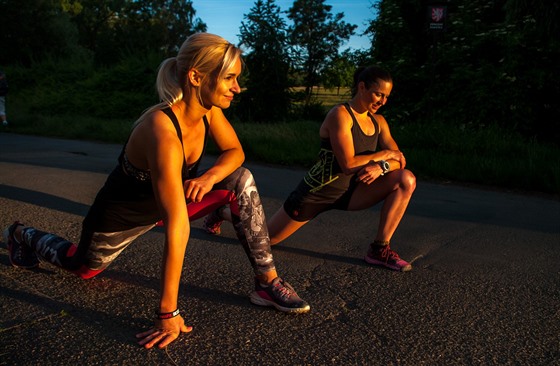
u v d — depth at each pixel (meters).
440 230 4.32
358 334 2.40
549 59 9.94
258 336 2.34
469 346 2.32
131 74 17.16
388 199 3.27
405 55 11.89
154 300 2.68
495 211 5.16
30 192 5.17
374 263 3.38
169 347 2.21
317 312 2.62
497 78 9.96
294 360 2.15
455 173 7.14
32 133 12.12
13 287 2.76
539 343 2.36
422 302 2.79
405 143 8.96
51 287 2.78
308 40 18.06
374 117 3.45
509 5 10.51
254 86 14.93
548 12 9.98
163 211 2.14
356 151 3.30
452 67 11.18
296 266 3.31
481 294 2.93
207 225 3.89
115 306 2.59
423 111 11.08
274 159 8.23
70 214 4.41
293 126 11.89
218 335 2.33
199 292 2.82
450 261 3.50
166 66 2.24
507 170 6.81
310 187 3.39
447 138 8.71
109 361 2.08
